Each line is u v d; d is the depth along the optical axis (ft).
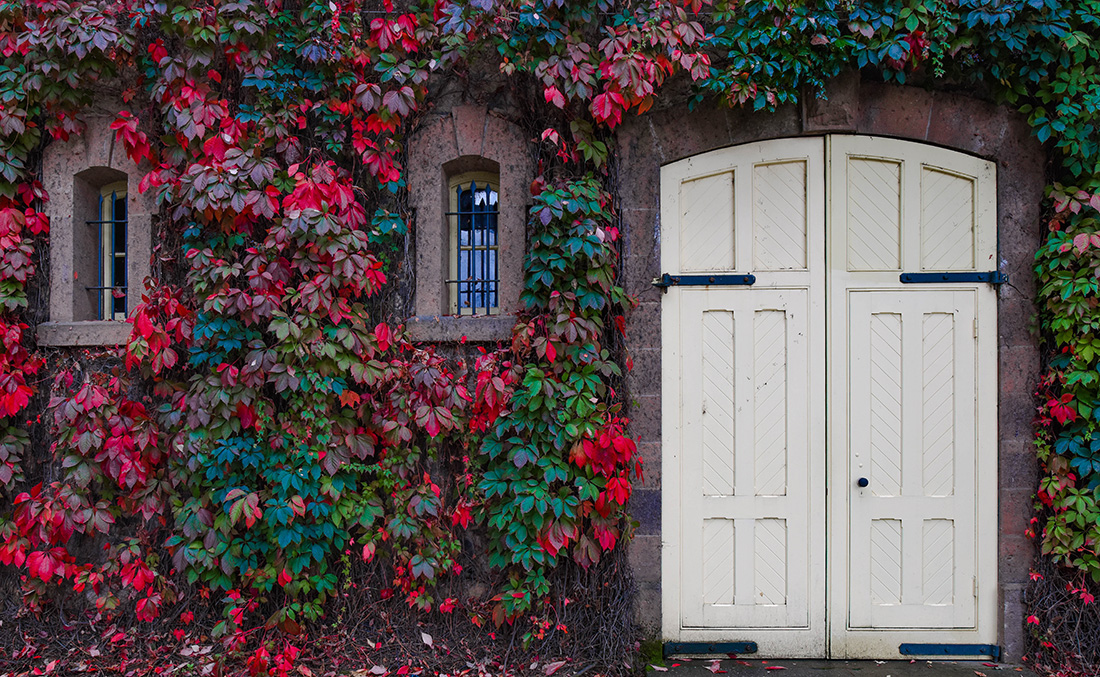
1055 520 11.41
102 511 11.81
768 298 12.01
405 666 11.19
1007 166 11.72
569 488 11.13
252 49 11.87
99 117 12.51
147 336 11.43
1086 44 10.79
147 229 12.47
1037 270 11.48
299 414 11.66
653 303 11.96
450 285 12.88
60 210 12.63
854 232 12.03
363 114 12.13
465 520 11.68
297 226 11.03
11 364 12.14
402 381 11.80
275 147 12.03
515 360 11.71
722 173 12.10
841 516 11.92
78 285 12.76
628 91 11.18
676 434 12.00
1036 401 11.68
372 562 12.10
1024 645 11.68
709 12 11.85
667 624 11.95
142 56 12.12
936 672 11.37
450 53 11.69
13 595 12.25
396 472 11.82
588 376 11.19
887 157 11.94
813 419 11.96
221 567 11.39
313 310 11.22
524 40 11.37
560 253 11.27
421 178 12.39
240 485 11.68
